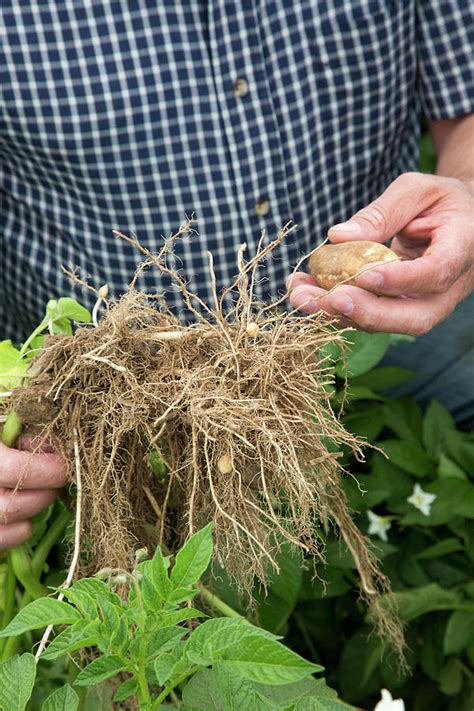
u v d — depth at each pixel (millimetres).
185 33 930
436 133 1057
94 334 725
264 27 934
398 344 1020
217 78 939
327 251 795
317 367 745
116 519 724
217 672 562
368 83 970
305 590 938
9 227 997
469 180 956
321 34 943
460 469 963
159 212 962
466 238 830
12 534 746
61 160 948
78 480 720
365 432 983
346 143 990
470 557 975
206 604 802
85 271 990
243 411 702
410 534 997
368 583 776
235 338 732
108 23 915
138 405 709
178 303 984
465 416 1073
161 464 753
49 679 878
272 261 979
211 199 961
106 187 955
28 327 1049
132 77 927
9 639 762
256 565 735
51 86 920
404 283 782
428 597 955
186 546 586
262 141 954
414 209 844
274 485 719
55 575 873
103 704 738
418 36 994
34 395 717
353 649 1007
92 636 574
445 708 1049
